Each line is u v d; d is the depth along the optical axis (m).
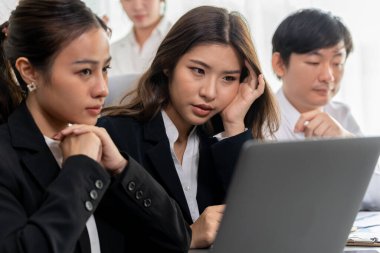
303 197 1.09
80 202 1.15
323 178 1.10
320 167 1.08
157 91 1.68
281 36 2.17
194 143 1.73
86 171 1.19
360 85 3.34
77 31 1.20
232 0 3.32
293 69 2.15
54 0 1.21
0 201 1.15
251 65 1.66
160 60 1.63
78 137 1.25
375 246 1.50
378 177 2.04
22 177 1.20
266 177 1.01
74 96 1.22
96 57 1.22
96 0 3.42
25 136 1.24
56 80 1.21
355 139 1.12
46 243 1.10
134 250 1.44
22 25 1.22
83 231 1.25
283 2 3.30
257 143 0.98
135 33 3.43
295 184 1.06
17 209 1.17
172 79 1.63
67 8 1.21
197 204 1.68
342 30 2.12
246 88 1.73
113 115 1.69
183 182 1.68
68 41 1.20
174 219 1.42
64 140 1.26
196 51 1.57
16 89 1.33
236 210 1.02
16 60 1.24
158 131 1.65
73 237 1.13
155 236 1.41
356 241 1.51
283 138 2.18
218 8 1.63
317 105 2.18
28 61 1.23
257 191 1.02
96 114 1.26
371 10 3.30
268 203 1.04
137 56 3.41
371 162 1.18
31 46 1.21
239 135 1.69
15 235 1.11
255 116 1.79
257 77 1.72
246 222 1.04
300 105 2.20
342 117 2.49
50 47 1.20
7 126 1.26
